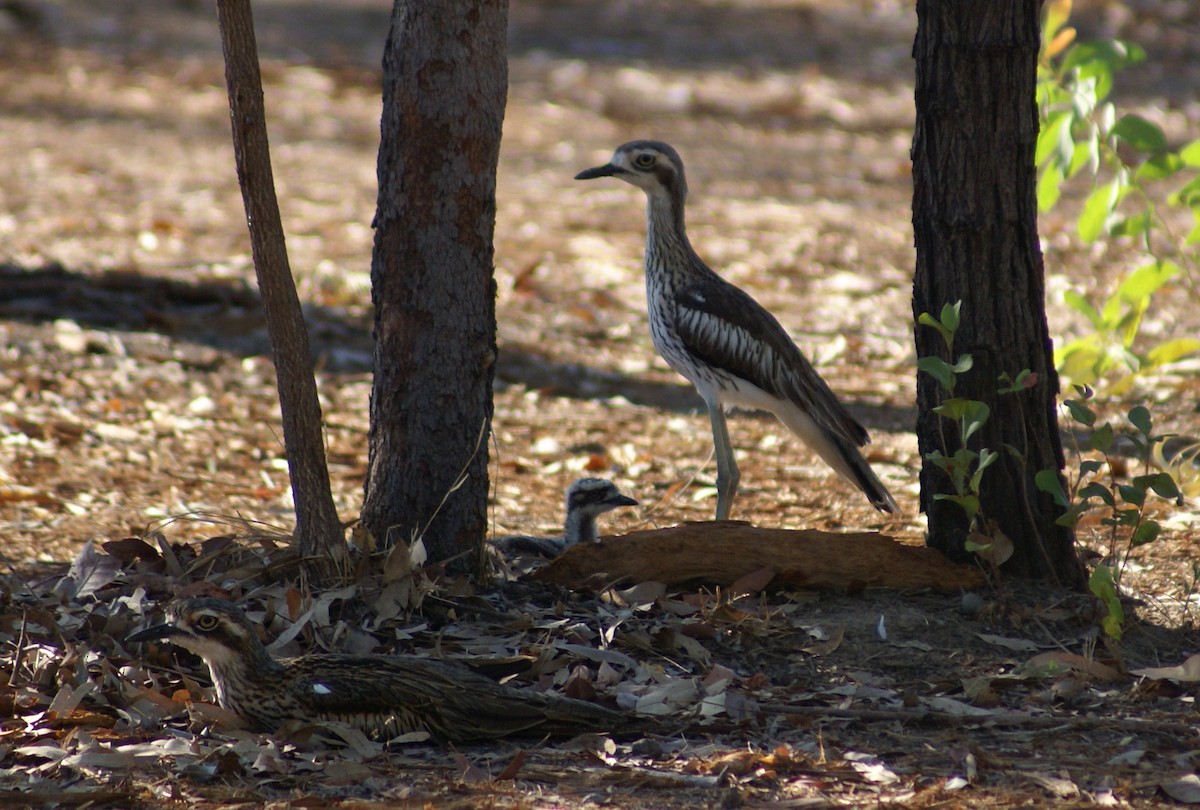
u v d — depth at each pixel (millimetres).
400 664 8320
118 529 12336
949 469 10055
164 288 20141
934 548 10602
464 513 10141
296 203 26781
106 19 42875
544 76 39156
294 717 8109
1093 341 15594
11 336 18031
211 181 27969
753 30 45719
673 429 16688
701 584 10398
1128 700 8773
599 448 15844
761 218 26781
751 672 9211
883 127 35406
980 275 10148
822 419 12625
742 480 14656
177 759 7812
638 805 7273
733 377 12758
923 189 10266
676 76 39750
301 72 38281
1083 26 42344
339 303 20781
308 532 9789
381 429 10148
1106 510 12789
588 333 20484
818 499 13859
